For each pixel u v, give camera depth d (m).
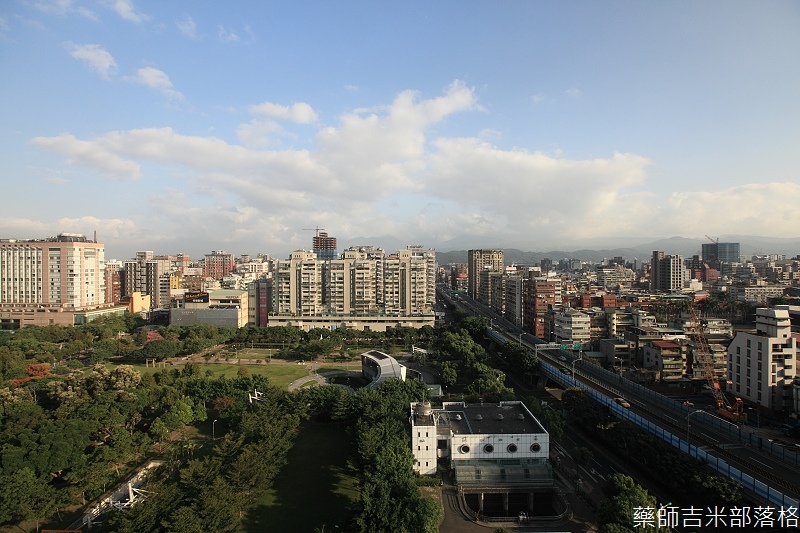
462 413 141.38
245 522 101.38
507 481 116.38
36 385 174.00
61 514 106.19
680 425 140.50
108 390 163.38
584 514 104.25
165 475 118.94
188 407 151.12
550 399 187.50
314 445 140.38
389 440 119.12
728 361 175.88
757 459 117.50
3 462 106.94
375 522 90.56
